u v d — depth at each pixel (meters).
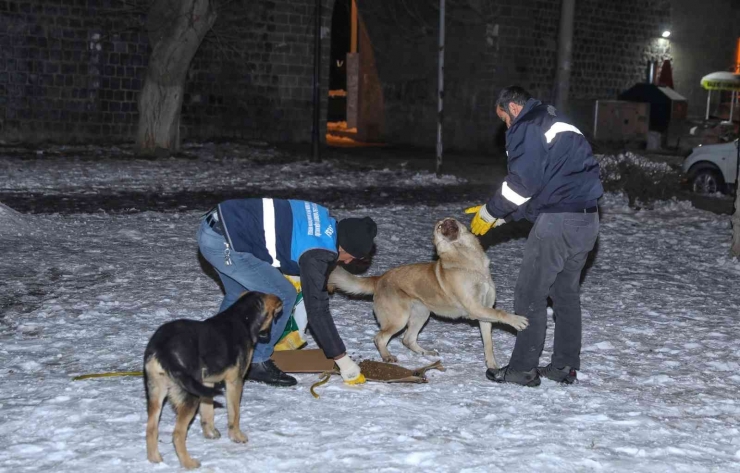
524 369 5.96
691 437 5.02
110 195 15.79
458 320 8.05
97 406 5.16
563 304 6.06
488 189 19.45
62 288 8.55
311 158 23.12
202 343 4.30
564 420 5.20
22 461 4.30
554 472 4.34
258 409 5.23
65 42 24.28
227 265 5.50
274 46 27.56
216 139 26.86
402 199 17.09
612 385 6.10
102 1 24.62
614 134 32.59
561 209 5.66
